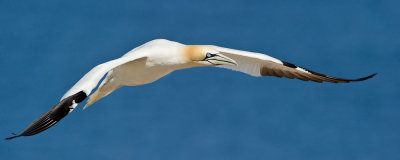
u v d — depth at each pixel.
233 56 16.58
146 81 16.05
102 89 16.56
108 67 13.55
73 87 12.88
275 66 16.72
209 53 15.43
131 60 14.50
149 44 15.95
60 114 12.28
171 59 15.46
